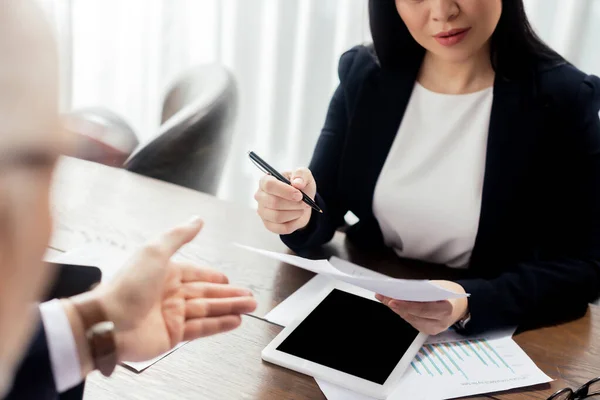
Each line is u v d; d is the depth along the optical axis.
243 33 2.20
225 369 0.78
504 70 1.14
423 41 1.11
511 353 0.85
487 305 0.89
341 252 1.15
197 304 0.62
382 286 0.70
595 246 1.06
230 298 0.64
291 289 0.98
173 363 0.79
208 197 1.30
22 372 0.50
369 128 1.23
